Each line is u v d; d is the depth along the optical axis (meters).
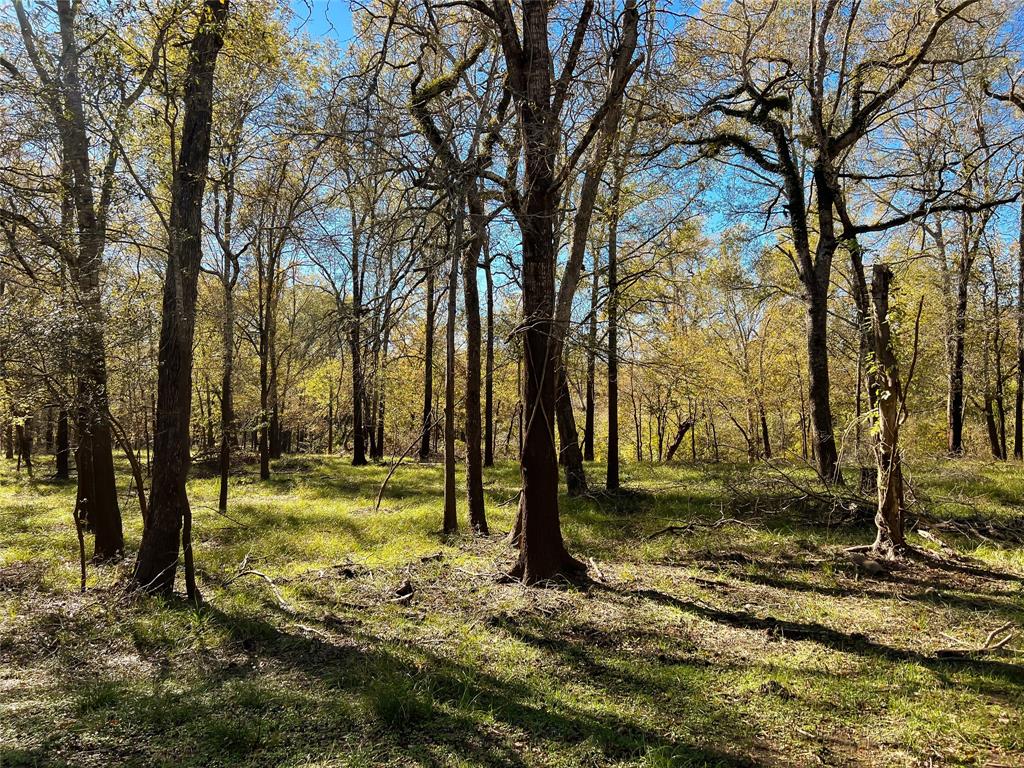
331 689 4.34
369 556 8.66
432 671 4.56
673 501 12.50
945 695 4.14
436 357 21.09
